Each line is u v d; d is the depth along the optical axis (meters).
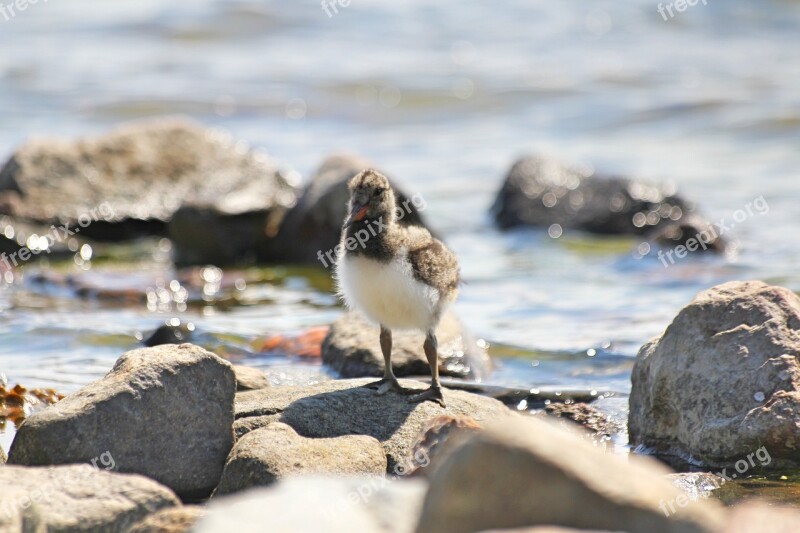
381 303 9.48
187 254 18.66
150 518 7.13
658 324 13.93
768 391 9.13
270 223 18.84
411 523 6.59
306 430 9.05
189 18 38.19
